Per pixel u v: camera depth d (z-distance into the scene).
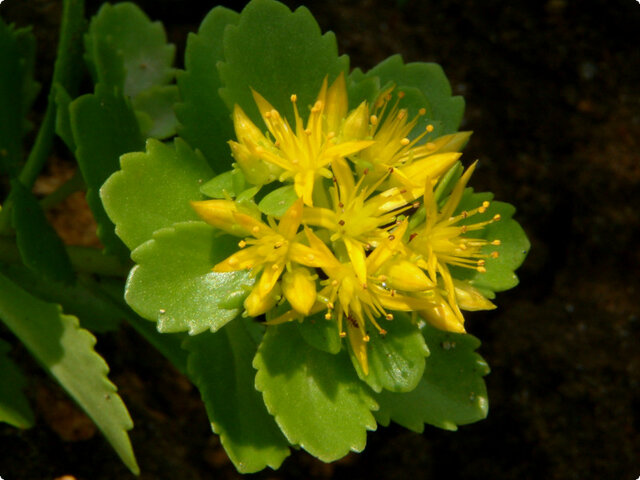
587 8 0.24
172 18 0.24
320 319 0.17
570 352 0.23
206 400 0.18
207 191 0.17
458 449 0.23
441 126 0.19
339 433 0.17
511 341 0.23
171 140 0.22
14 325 0.18
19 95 0.21
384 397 0.18
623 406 0.23
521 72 0.24
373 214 0.17
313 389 0.18
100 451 0.21
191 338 0.18
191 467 0.22
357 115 0.17
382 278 0.17
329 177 0.17
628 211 0.24
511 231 0.18
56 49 0.24
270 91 0.18
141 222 0.17
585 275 0.24
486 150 0.24
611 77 0.24
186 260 0.17
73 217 0.24
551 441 0.23
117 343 0.22
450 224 0.18
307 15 0.18
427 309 0.17
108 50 0.20
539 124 0.24
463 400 0.18
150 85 0.22
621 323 0.24
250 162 0.17
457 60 0.24
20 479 0.20
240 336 0.19
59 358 0.18
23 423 0.19
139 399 0.22
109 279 0.20
